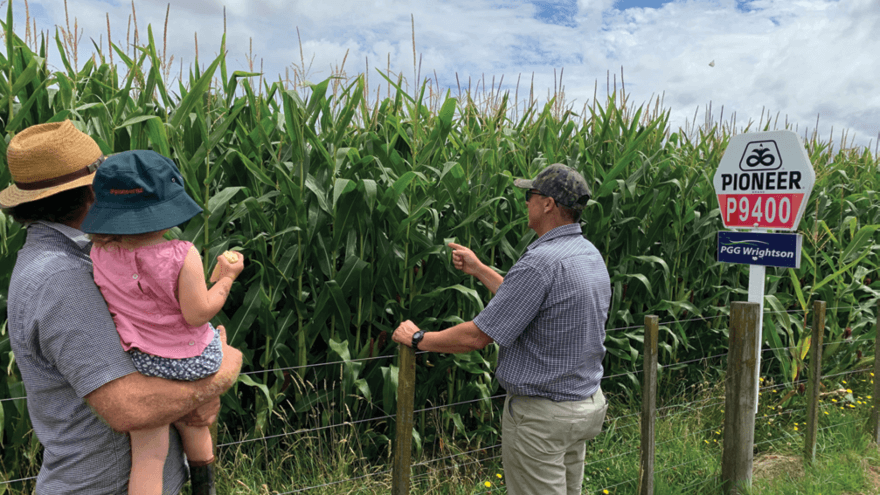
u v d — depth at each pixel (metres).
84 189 1.29
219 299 1.31
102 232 1.18
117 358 1.20
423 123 3.83
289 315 2.97
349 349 3.15
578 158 4.02
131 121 2.36
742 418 3.02
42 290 1.18
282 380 2.93
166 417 1.27
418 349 2.21
